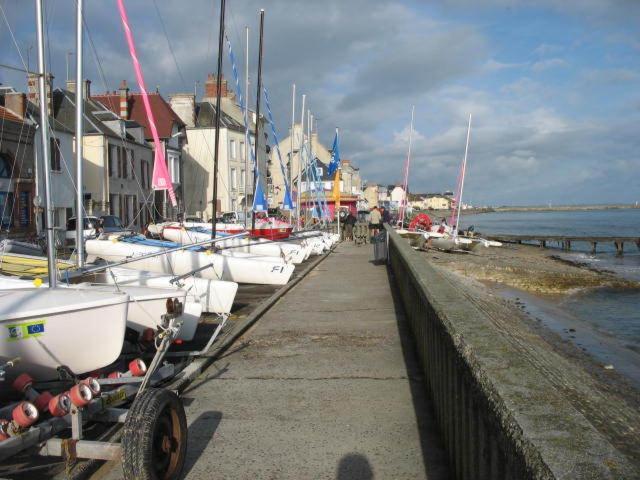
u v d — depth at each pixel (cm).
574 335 1283
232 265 1452
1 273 1002
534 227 9819
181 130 5275
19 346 509
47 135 729
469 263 2708
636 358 1052
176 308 497
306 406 548
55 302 534
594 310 1698
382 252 2036
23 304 527
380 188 11500
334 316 1013
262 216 3700
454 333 368
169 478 382
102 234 1603
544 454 184
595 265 3391
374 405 547
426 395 572
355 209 5694
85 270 899
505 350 313
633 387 827
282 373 660
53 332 525
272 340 827
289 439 471
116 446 374
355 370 667
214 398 574
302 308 1101
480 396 275
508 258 3247
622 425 457
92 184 3800
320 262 2123
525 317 1516
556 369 712
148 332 637
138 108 4962
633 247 5394
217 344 773
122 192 4059
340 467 418
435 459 426
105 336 555
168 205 4828
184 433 400
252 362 709
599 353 1088
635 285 2256
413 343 788
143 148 4475
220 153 5734
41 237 1489
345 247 3031
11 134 2725
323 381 627
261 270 1451
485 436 267
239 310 1143
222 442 466
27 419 374
